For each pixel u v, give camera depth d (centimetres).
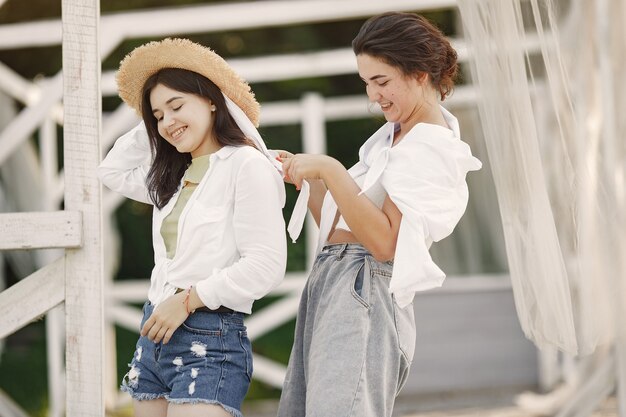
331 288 322
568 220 426
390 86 318
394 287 305
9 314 344
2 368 1127
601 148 440
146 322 323
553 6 407
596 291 430
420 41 316
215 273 319
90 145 346
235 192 325
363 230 311
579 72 461
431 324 879
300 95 1392
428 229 307
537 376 865
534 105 458
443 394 850
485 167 876
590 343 432
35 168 905
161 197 339
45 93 730
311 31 1405
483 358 873
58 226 341
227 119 337
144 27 714
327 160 315
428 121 326
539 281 375
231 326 325
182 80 329
